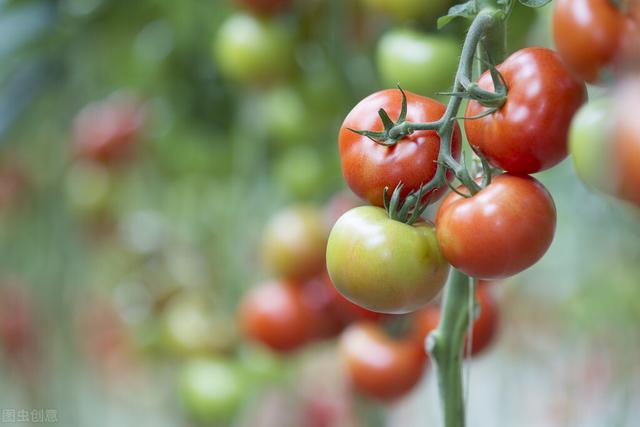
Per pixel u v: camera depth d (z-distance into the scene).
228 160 1.58
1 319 1.86
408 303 0.72
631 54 0.63
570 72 0.67
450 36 0.92
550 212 0.69
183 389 1.42
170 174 1.69
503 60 0.72
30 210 1.86
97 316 2.00
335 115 1.30
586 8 0.64
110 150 1.67
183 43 1.47
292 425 1.60
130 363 1.96
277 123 1.35
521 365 1.61
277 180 1.42
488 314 0.93
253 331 1.19
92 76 1.65
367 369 1.04
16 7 1.42
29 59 1.51
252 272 1.50
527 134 0.68
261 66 1.20
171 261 1.61
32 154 1.83
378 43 1.16
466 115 0.70
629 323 1.36
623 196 0.63
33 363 1.88
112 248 1.90
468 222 0.69
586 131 0.64
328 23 1.20
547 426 1.50
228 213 1.61
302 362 1.51
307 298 1.17
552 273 1.55
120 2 1.44
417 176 0.70
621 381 1.34
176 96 1.51
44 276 1.83
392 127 0.70
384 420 1.22
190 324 1.44
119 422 2.01
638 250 1.30
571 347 1.42
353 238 0.71
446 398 0.76
